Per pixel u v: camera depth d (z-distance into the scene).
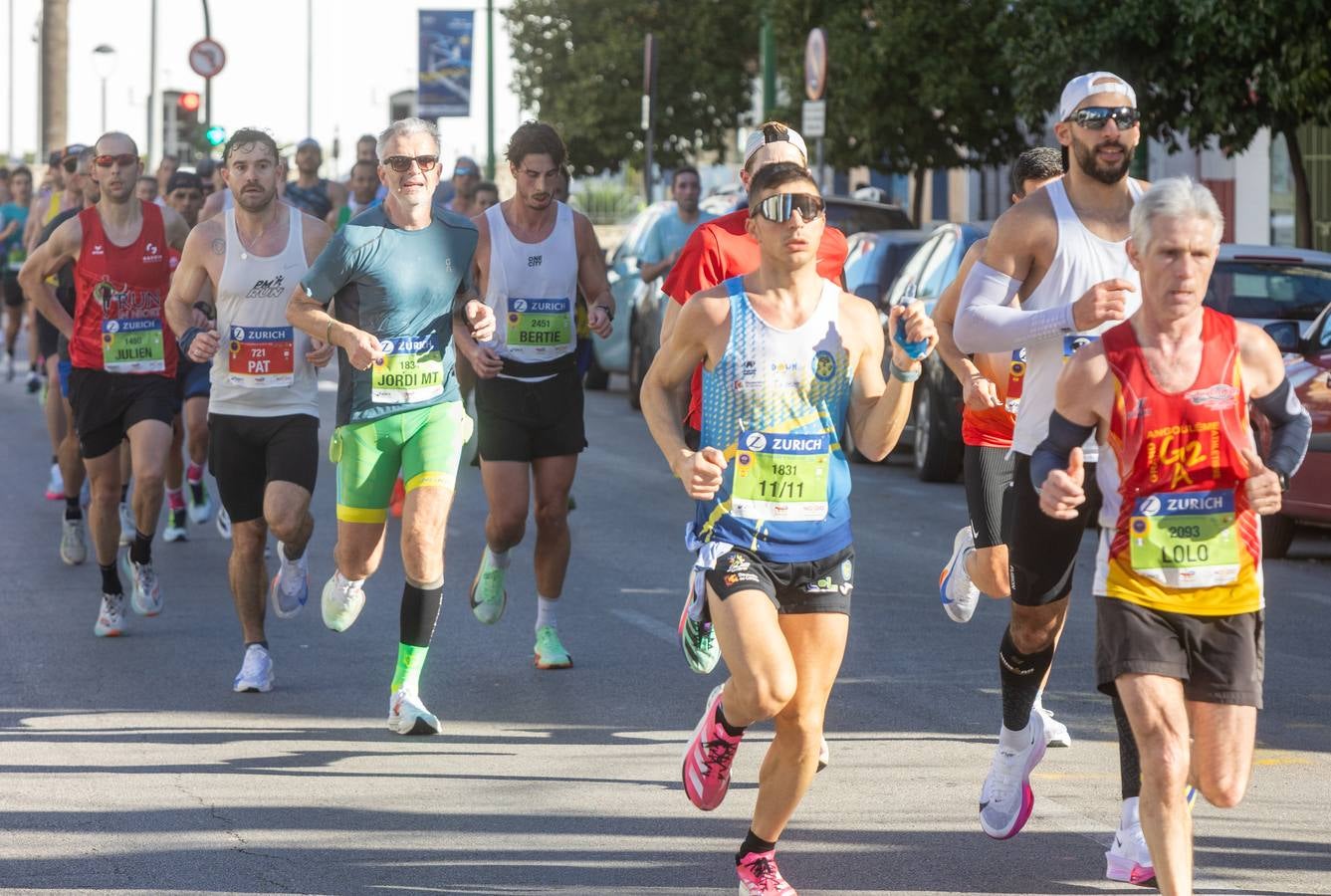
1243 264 22.81
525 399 14.62
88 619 17.05
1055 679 14.48
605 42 61.56
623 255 39.00
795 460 9.09
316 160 30.77
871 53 41.44
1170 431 8.23
